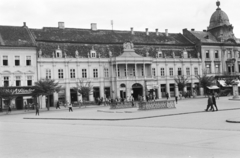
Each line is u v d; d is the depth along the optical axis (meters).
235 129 20.78
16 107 71.81
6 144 18.58
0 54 73.38
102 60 83.88
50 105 77.38
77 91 75.94
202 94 94.75
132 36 94.00
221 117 30.02
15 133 24.44
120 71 85.44
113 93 83.69
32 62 76.50
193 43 99.00
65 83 79.31
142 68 87.81
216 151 13.97
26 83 75.62
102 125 28.00
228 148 14.52
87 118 35.97
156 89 89.12
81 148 16.06
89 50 84.25
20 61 75.31
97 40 87.56
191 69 94.94
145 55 89.31
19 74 74.94
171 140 17.38
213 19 105.81
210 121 26.73
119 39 90.81
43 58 77.25
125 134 20.75
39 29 84.56
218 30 103.31
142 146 15.90
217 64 99.69
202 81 88.75
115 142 17.52
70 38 84.69
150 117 34.12
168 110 43.06
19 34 78.12
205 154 13.43
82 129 25.14
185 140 17.17
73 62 80.62
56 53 79.69
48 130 25.55
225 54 100.94
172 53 93.94
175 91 92.00
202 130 21.16
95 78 82.75
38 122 35.88
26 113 59.28
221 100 64.94
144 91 85.44
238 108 42.06
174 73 92.56
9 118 47.34
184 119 29.83
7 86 68.81
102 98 77.88
